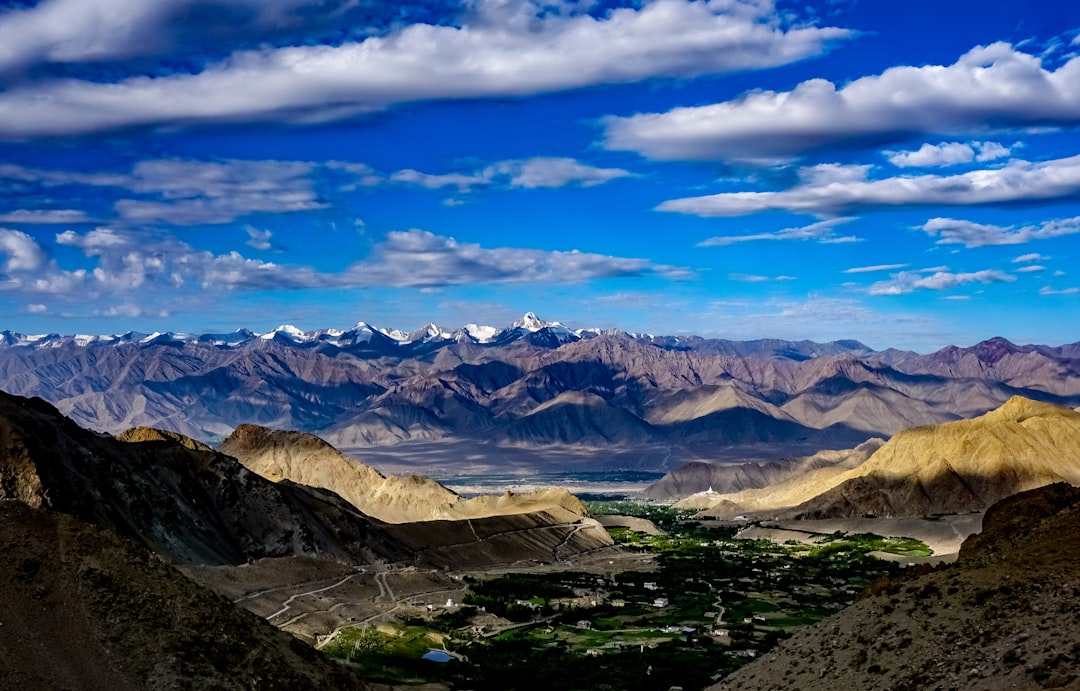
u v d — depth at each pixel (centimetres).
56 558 7994
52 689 6756
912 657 6431
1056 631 5747
